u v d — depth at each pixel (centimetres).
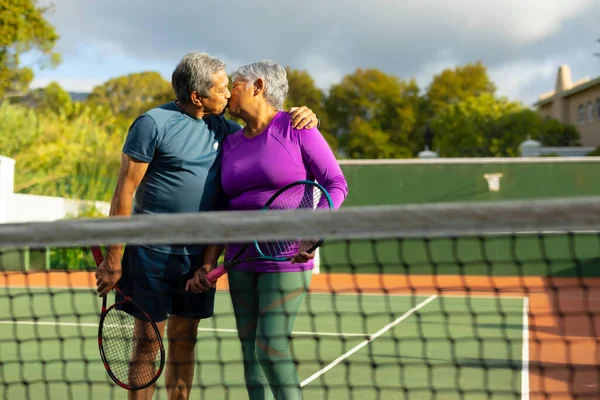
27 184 1944
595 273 1619
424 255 1694
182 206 338
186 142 336
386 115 7031
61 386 496
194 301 350
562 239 1636
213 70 331
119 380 342
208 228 249
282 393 321
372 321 923
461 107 4975
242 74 334
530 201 223
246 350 342
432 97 7081
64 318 920
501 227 224
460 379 530
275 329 323
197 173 339
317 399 461
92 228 260
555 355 637
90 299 1130
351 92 7044
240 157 336
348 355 653
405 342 732
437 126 5191
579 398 456
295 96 6850
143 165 331
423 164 1764
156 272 339
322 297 1260
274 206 329
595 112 4525
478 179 1752
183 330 357
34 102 3422
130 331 346
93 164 2106
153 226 254
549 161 1748
